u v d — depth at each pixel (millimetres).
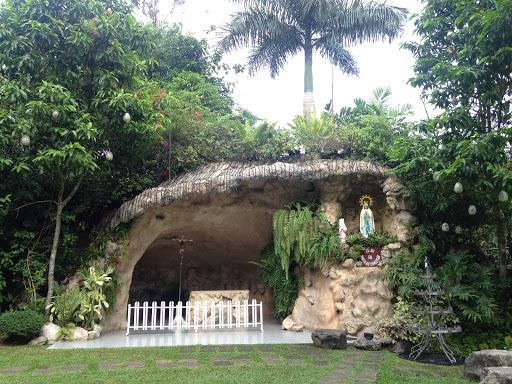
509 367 6570
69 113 10719
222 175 12094
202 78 20078
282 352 8953
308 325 11703
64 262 11898
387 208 12305
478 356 7363
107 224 12242
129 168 13516
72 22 11430
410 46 12234
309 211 11891
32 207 11898
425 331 8922
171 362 8008
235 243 15070
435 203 11633
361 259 11438
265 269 13781
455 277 10414
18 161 10805
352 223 12711
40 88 10008
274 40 19406
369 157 13016
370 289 11008
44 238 11820
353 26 18516
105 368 7539
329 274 11547
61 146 10578
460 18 10062
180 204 12484
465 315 10250
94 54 11320
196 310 11438
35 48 10844
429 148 10742
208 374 7203
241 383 6727
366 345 9508
